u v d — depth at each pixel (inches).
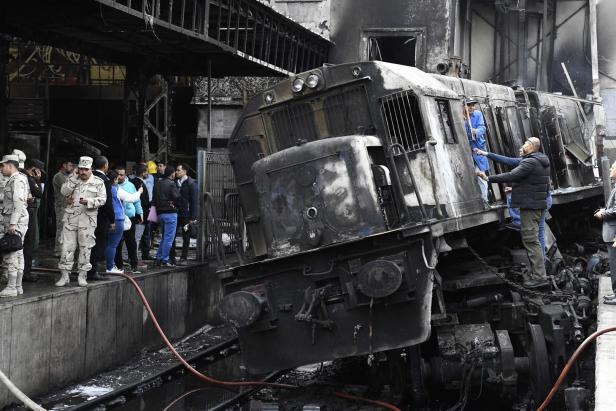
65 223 512.7
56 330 471.5
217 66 840.3
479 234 518.0
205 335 664.4
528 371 432.5
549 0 1212.5
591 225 920.3
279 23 847.1
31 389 449.7
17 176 460.8
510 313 461.4
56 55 1256.2
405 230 402.3
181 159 1221.7
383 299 405.7
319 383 475.8
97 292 516.1
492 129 583.5
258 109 460.1
